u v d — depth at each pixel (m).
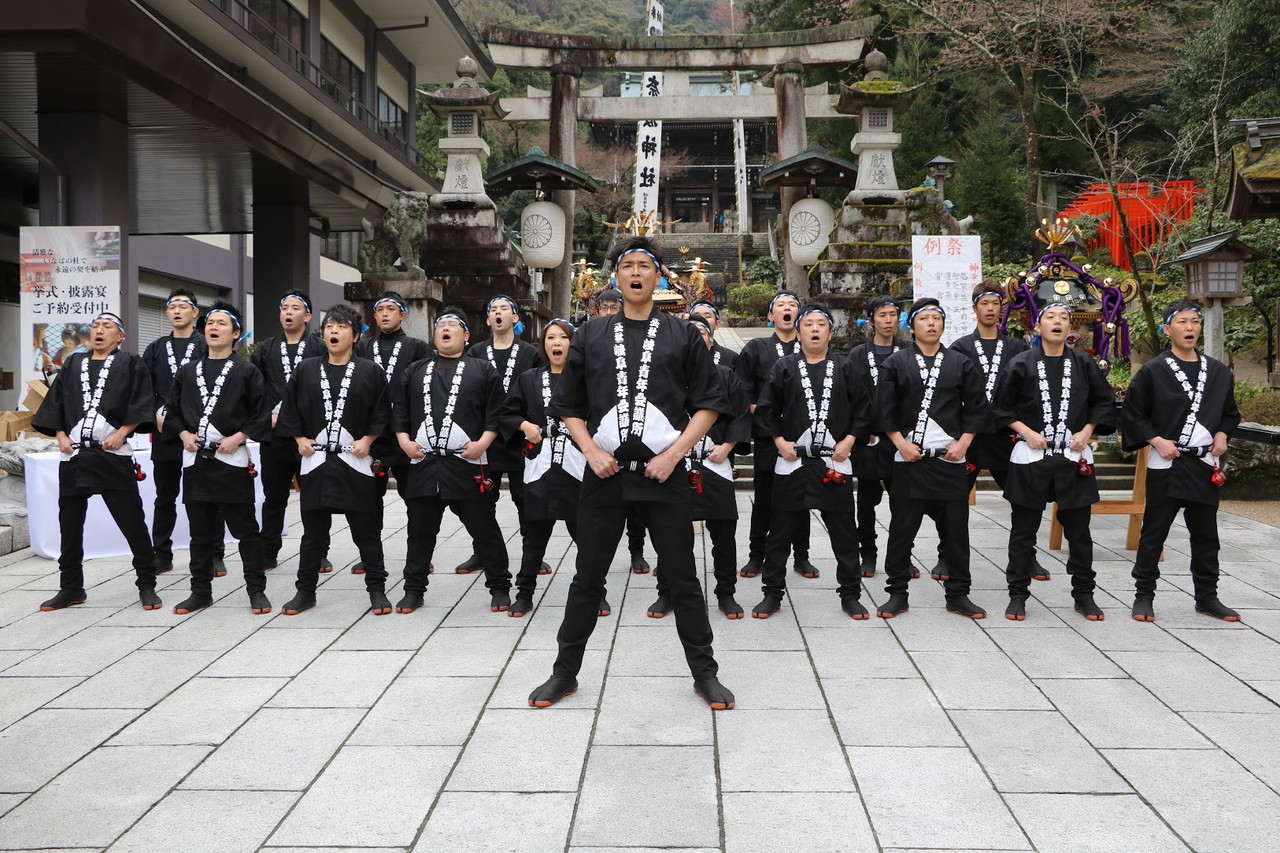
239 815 2.94
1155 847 2.71
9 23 7.59
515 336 6.35
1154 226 17.67
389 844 2.75
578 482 5.11
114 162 9.60
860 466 6.02
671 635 4.82
